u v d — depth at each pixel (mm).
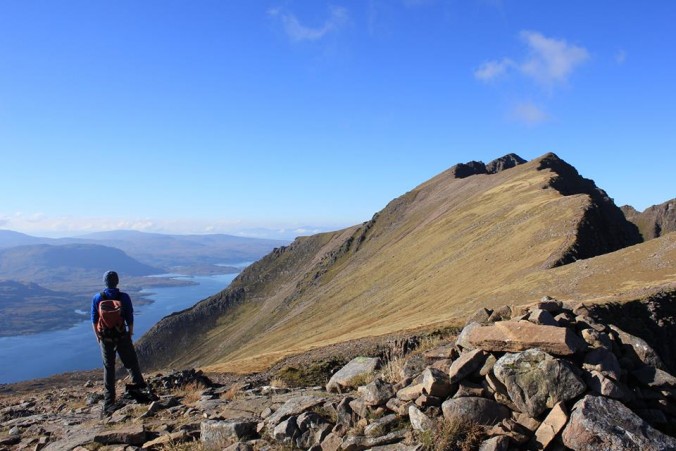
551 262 57656
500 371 6348
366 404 7262
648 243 48594
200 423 8953
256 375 27406
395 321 61562
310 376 23156
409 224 185875
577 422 5516
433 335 28953
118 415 10648
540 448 5664
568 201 82188
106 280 11438
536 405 6031
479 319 8633
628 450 5223
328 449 6668
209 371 36906
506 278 59500
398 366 8781
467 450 5738
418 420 6242
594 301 33531
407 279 100062
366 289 117562
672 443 5309
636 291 36250
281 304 186125
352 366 10719
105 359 11266
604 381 6004
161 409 10836
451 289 68875
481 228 102312
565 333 6418
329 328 90500
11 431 10719
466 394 6391
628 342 7340
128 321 11508
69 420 11281
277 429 7309
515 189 129125
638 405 6328
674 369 29250
